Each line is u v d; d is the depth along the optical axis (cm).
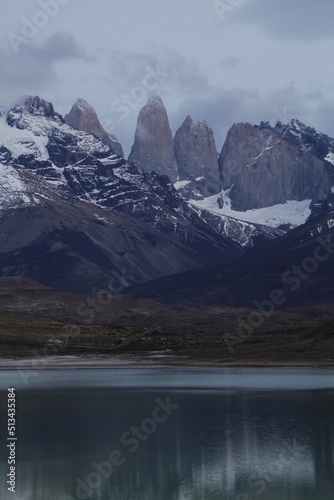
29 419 9456
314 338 19662
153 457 7338
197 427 8756
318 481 6444
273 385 12638
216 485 6375
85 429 8756
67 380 14250
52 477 6675
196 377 14425
